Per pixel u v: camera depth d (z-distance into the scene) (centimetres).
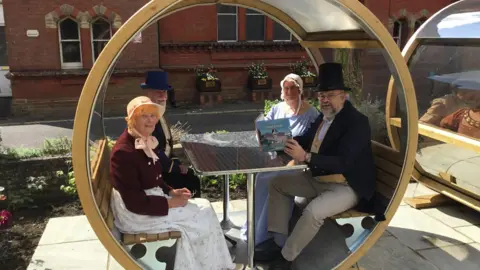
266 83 1180
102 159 291
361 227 305
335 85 298
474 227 387
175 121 938
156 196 256
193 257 263
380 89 420
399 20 1219
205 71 1160
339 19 307
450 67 408
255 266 311
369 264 327
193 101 1170
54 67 1016
